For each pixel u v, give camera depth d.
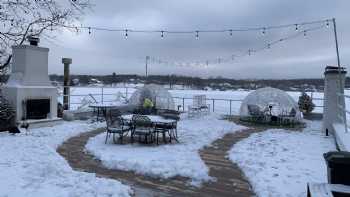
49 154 6.70
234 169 6.22
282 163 6.31
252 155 7.11
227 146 8.43
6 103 10.52
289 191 4.72
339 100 9.69
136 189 5.05
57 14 7.14
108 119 8.95
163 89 16.70
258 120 13.48
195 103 16.44
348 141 6.50
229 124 12.62
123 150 7.65
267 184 5.05
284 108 14.23
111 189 4.70
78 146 8.30
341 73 9.89
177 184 5.31
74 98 28.77
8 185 4.52
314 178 5.31
